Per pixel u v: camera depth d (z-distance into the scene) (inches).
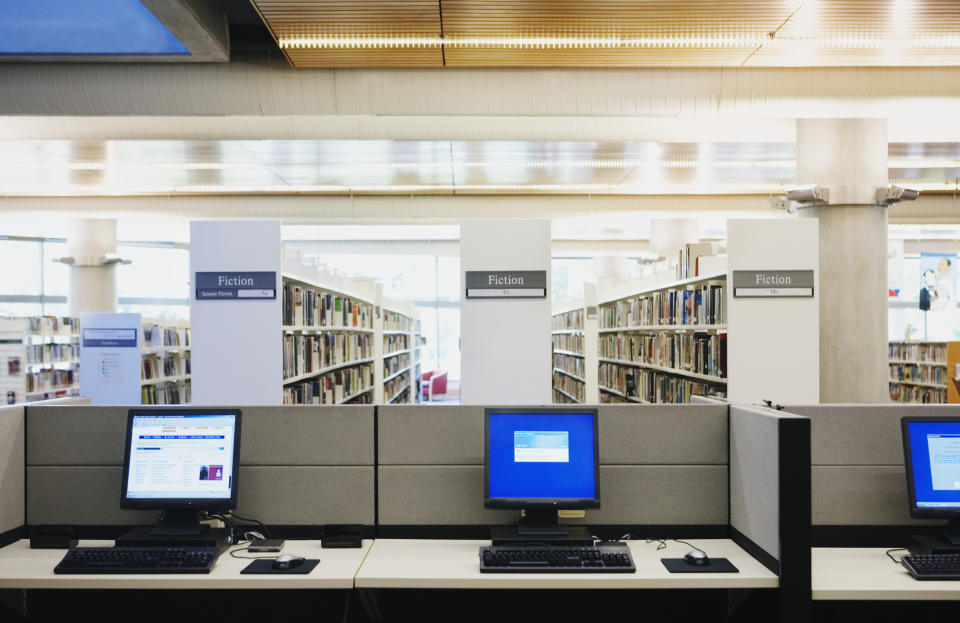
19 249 499.2
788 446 85.1
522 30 165.6
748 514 96.0
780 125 246.4
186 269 561.3
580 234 508.1
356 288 355.9
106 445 106.3
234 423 100.3
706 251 215.9
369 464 105.0
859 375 200.2
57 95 193.9
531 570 86.7
